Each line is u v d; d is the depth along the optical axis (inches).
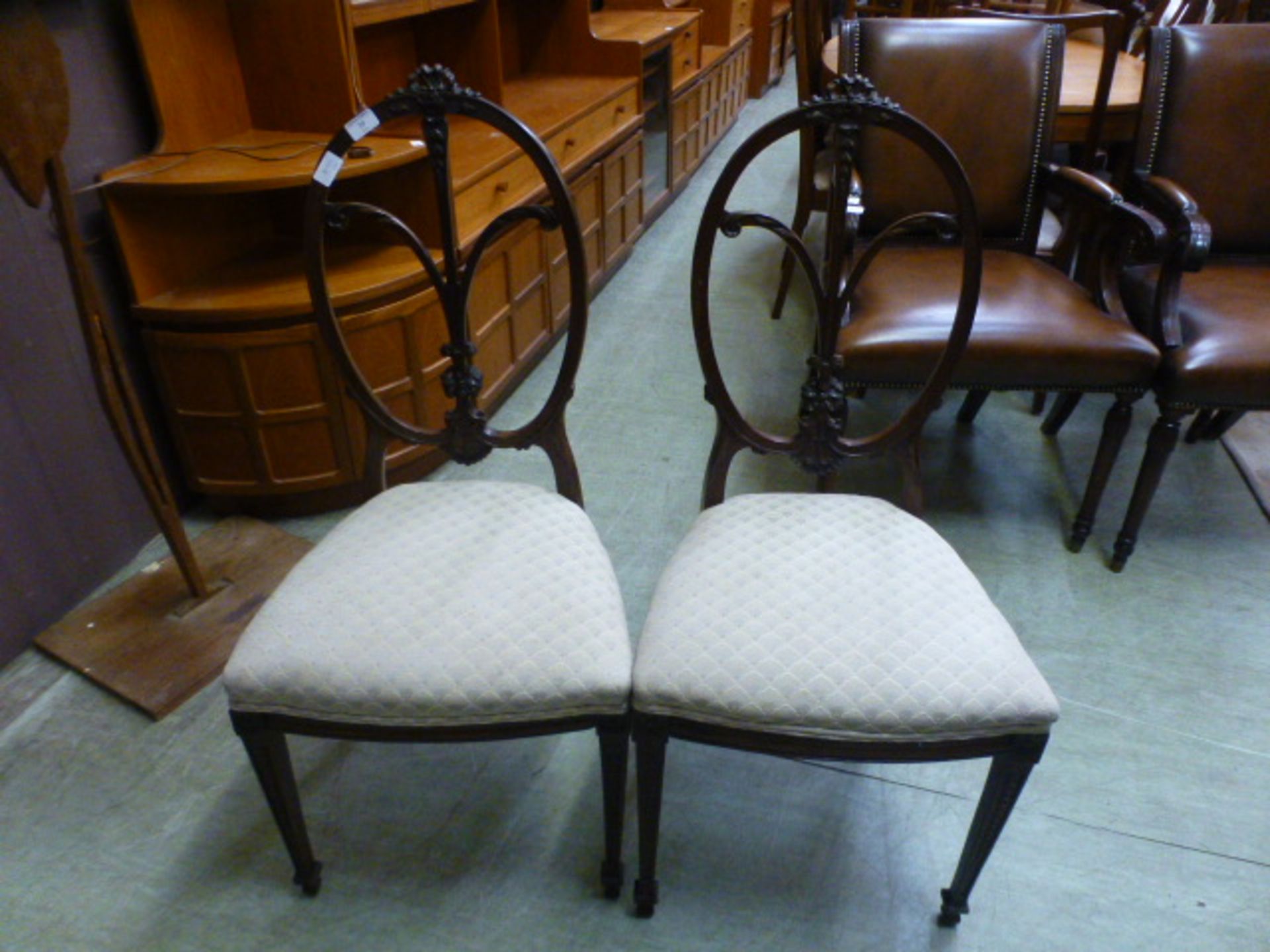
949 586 39.9
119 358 52.1
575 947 42.3
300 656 36.2
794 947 42.4
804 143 94.7
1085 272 70.3
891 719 34.7
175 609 60.4
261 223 72.7
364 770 51.1
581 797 49.8
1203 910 44.0
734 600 38.8
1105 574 66.3
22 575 57.1
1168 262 61.5
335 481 69.9
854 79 40.4
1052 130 72.8
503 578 40.1
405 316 67.2
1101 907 44.2
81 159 57.2
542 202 86.5
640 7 146.3
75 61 55.8
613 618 39.4
